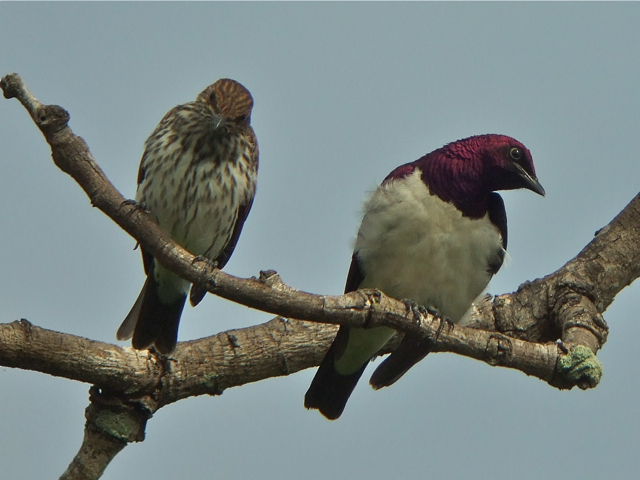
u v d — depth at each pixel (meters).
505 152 12.30
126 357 10.22
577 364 9.98
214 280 8.30
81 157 8.36
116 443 10.29
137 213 8.38
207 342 11.02
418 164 12.26
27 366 9.53
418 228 11.77
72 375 9.83
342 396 12.42
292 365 11.40
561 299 12.17
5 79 8.34
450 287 12.06
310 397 12.41
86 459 10.23
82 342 9.88
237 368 11.03
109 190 8.38
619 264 12.46
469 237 11.88
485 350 9.80
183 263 8.30
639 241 12.57
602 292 12.38
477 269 12.05
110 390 10.27
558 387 10.15
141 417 10.43
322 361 11.92
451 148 12.23
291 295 8.51
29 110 8.31
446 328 9.62
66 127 8.33
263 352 11.20
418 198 11.82
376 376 12.03
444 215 11.79
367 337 11.73
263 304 8.41
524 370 10.02
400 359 11.97
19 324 9.45
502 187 12.59
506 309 12.46
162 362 10.49
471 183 12.05
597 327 11.78
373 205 11.99
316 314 8.66
